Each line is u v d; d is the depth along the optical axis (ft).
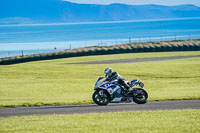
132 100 136.46
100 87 121.19
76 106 123.54
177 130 71.05
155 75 316.40
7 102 135.13
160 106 119.65
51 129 73.10
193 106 119.85
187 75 311.88
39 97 159.53
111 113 96.73
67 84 245.24
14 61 612.70
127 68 370.73
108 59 534.78
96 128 73.56
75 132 69.62
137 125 76.54
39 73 333.21
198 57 535.19
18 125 78.33
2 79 287.07
